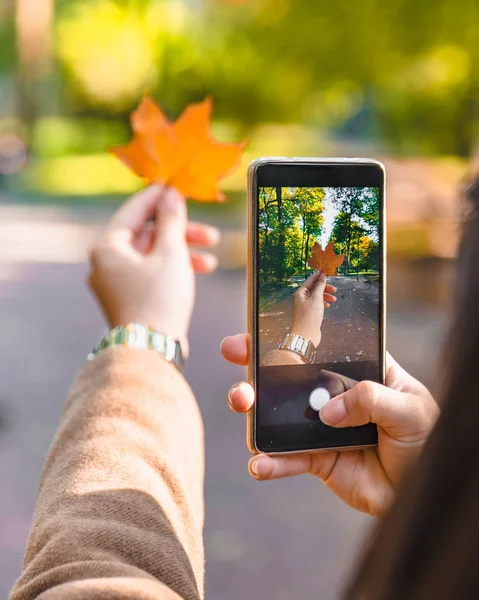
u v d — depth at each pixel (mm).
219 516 4371
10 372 7273
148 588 689
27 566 766
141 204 1126
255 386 1070
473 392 443
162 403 953
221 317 9289
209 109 1125
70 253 13742
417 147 13945
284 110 19672
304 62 11195
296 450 1072
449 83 11289
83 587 676
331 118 24750
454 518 438
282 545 4059
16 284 11352
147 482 840
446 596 431
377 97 13477
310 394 1092
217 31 18469
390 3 9844
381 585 461
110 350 1007
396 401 1005
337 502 4520
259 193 1094
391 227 10562
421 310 9016
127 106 24812
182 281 1070
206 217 17438
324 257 1116
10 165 23625
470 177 531
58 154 29609
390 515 475
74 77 24688
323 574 3793
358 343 1111
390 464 1052
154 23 21391
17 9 28438
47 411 6195
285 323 1099
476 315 451
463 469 439
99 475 838
